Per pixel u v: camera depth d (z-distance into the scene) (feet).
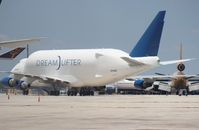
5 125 84.48
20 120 96.53
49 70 379.76
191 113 119.24
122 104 177.47
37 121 93.66
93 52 362.12
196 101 213.66
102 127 79.97
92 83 362.33
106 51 357.82
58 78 372.99
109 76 352.08
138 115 111.45
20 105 168.96
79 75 364.58
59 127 79.92
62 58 374.22
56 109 139.95
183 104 177.47
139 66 343.67
